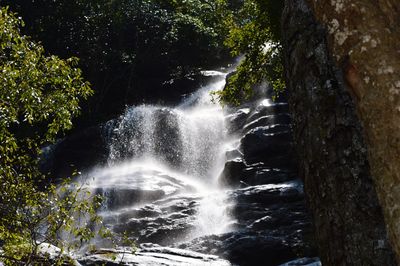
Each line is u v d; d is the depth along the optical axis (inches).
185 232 730.2
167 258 506.9
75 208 289.6
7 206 273.1
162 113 1130.7
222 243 627.2
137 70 1362.0
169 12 1467.8
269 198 736.3
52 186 289.3
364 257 96.4
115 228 741.9
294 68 118.1
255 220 705.0
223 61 1478.8
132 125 1133.1
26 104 297.1
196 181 1030.4
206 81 1321.4
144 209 784.9
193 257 535.8
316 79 111.3
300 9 119.2
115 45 1352.1
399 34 80.0
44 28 1259.8
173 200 811.4
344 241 100.3
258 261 608.4
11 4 1243.8
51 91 312.3
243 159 895.1
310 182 110.2
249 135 908.0
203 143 1061.1
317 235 107.8
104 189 860.6
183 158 1074.1
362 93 80.8
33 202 277.7
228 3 1453.0
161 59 1368.1
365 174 99.5
